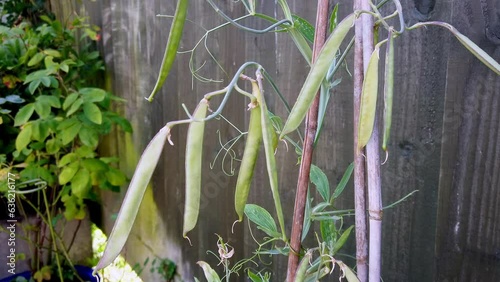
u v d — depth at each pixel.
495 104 0.36
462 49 0.38
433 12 0.39
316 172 0.37
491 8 0.35
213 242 0.76
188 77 0.75
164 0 0.79
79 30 1.19
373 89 0.21
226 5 0.63
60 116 0.97
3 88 1.03
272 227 0.37
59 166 0.92
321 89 0.29
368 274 0.28
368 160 0.25
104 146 1.19
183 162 0.82
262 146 0.61
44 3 1.37
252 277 0.39
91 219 1.32
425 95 0.41
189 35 0.73
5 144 1.07
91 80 1.16
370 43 0.24
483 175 0.38
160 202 0.94
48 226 1.17
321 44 0.26
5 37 1.03
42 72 0.88
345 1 0.45
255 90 0.24
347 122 0.48
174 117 0.82
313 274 0.30
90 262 1.25
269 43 0.56
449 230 0.41
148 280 1.01
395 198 0.45
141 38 0.90
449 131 0.40
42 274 1.11
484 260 0.39
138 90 0.94
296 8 0.51
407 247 0.45
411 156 0.43
